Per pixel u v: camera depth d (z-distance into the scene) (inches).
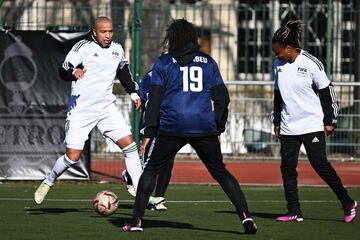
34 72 1662.2
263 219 1155.9
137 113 1742.1
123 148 1203.2
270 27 2709.2
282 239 962.1
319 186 1712.6
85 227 1047.6
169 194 1517.0
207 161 979.9
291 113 1119.6
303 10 2581.2
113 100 1207.6
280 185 1740.9
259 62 2755.9
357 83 2132.1
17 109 1662.2
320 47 2588.6
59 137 1665.8
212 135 969.5
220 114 970.7
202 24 2657.5
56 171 1189.7
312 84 1119.6
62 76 1169.4
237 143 2281.0
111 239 948.0
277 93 1137.4
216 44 2832.2
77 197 1434.5
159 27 2714.1
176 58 966.4
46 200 1381.6
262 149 2274.9
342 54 2556.6
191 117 959.0
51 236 972.6
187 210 1262.3
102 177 1788.9
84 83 1186.0
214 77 975.0
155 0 2768.2
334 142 2215.8
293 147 1130.7
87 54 1180.5
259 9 2628.0
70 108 1196.5
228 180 978.1
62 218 1140.5
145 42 2721.5
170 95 964.0
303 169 2071.9
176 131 962.7
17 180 1674.5
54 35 1658.5
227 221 1127.0
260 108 2278.5
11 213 1197.7
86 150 1696.6
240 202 977.5
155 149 980.6
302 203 1373.0
